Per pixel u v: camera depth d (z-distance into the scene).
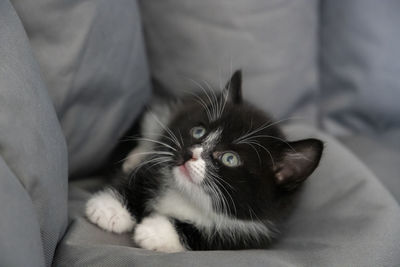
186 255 0.42
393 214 0.47
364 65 0.60
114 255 0.42
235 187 0.47
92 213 0.46
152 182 0.49
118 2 0.50
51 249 0.41
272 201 0.48
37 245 0.38
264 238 0.49
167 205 0.49
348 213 0.48
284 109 0.60
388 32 0.59
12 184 0.38
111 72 0.50
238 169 0.47
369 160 0.59
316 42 0.60
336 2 0.59
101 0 0.48
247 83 0.58
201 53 0.56
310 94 0.61
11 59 0.41
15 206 0.37
